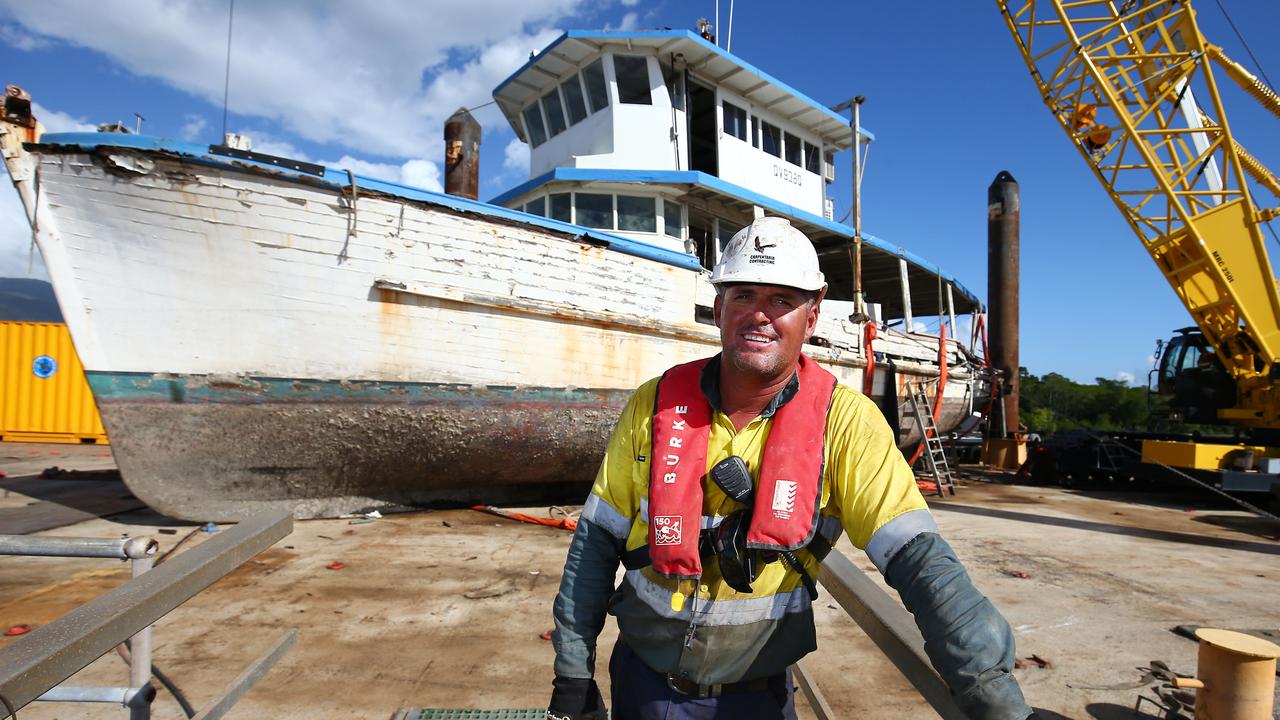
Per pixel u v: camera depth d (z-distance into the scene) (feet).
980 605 3.50
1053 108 37.50
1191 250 35.14
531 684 11.03
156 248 19.29
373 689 10.69
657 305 26.73
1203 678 9.61
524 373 23.71
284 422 21.07
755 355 4.33
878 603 4.78
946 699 3.57
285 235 19.93
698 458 4.52
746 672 4.51
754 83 34.12
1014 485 44.11
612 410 25.88
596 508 4.96
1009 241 58.90
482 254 22.49
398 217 21.08
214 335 20.03
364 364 21.38
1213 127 33.42
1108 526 28.19
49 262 18.84
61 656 3.73
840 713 10.57
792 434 4.37
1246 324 34.14
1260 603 17.01
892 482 4.09
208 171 18.95
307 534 20.98
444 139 30.96
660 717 4.58
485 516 25.00
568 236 24.36
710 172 37.96
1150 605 16.60
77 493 26.73
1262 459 34.12
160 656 11.66
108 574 16.17
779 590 4.51
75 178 18.45
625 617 4.85
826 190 42.09
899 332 42.09
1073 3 35.04
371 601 14.89
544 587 16.26
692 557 4.32
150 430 20.07
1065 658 13.03
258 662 7.36
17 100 18.31
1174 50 33.71
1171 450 36.63
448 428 23.04
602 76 32.04
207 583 5.14
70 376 47.29
